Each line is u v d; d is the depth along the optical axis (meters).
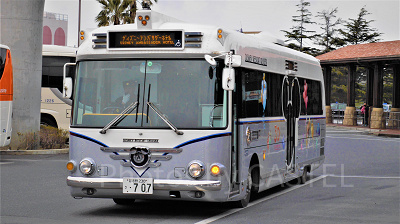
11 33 34.44
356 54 74.75
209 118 14.66
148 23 15.00
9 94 30.83
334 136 55.81
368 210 16.88
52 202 17.97
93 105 15.20
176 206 17.34
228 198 14.94
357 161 32.25
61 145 36.06
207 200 14.59
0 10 34.38
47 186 21.44
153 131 14.67
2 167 27.38
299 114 21.97
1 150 33.38
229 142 14.77
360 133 62.66
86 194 15.09
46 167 27.42
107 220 14.92
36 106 35.22
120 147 14.81
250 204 17.89
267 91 18.38
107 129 14.91
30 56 34.81
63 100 39.12
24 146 34.38
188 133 14.55
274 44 19.73
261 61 17.83
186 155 14.55
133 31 15.12
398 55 67.12
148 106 14.83
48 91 39.06
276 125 19.19
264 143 17.94
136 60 15.06
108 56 15.20
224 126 14.66
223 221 14.82
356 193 20.50
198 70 14.79
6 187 21.14
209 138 14.52
